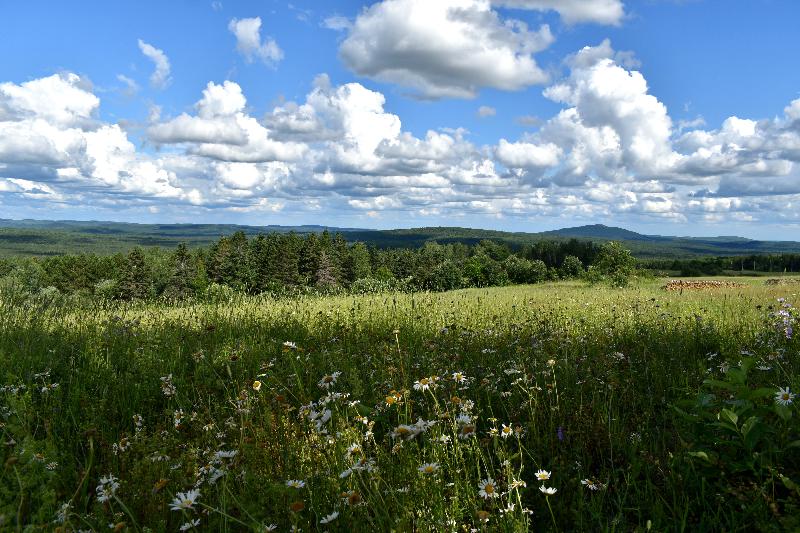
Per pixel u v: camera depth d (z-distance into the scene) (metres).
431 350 6.45
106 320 9.46
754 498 2.70
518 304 13.01
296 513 2.42
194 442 3.82
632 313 10.07
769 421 3.25
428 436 3.29
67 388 5.66
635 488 3.04
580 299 15.03
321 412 3.45
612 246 41.06
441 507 2.55
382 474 2.93
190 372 6.28
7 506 2.44
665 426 3.92
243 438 3.45
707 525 2.68
